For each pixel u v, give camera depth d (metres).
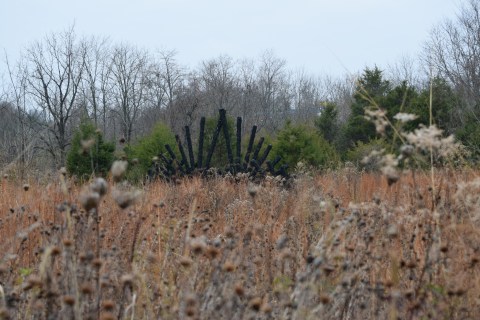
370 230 6.72
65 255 5.39
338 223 6.62
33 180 18.44
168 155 36.59
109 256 6.28
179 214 11.04
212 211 13.80
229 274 5.48
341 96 110.94
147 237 8.84
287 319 5.38
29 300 5.94
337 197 12.14
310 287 5.45
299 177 21.39
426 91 42.62
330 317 5.71
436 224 6.57
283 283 6.21
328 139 66.94
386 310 6.01
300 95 134.88
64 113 83.56
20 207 10.09
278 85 125.88
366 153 39.34
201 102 92.81
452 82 47.84
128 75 103.56
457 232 6.72
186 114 84.00
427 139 5.66
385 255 6.86
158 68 105.88
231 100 107.06
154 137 37.31
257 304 5.09
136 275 5.93
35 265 7.38
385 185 11.61
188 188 17.41
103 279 5.36
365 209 7.78
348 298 5.91
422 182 8.57
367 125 62.19
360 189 13.25
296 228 9.24
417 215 7.04
